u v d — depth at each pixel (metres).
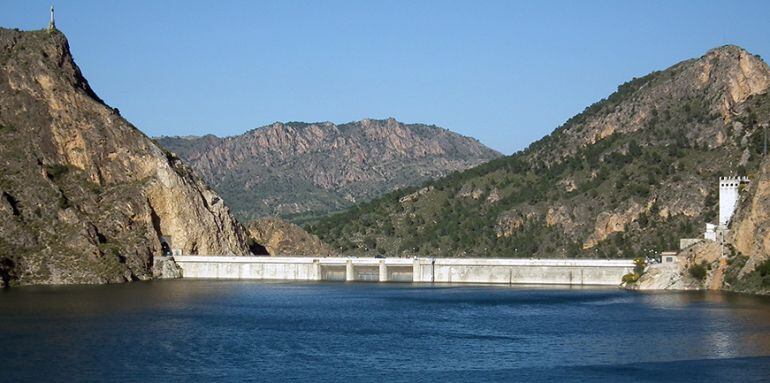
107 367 186.75
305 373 183.75
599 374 182.62
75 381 175.12
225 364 191.25
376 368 188.62
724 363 190.88
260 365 190.62
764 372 183.00
